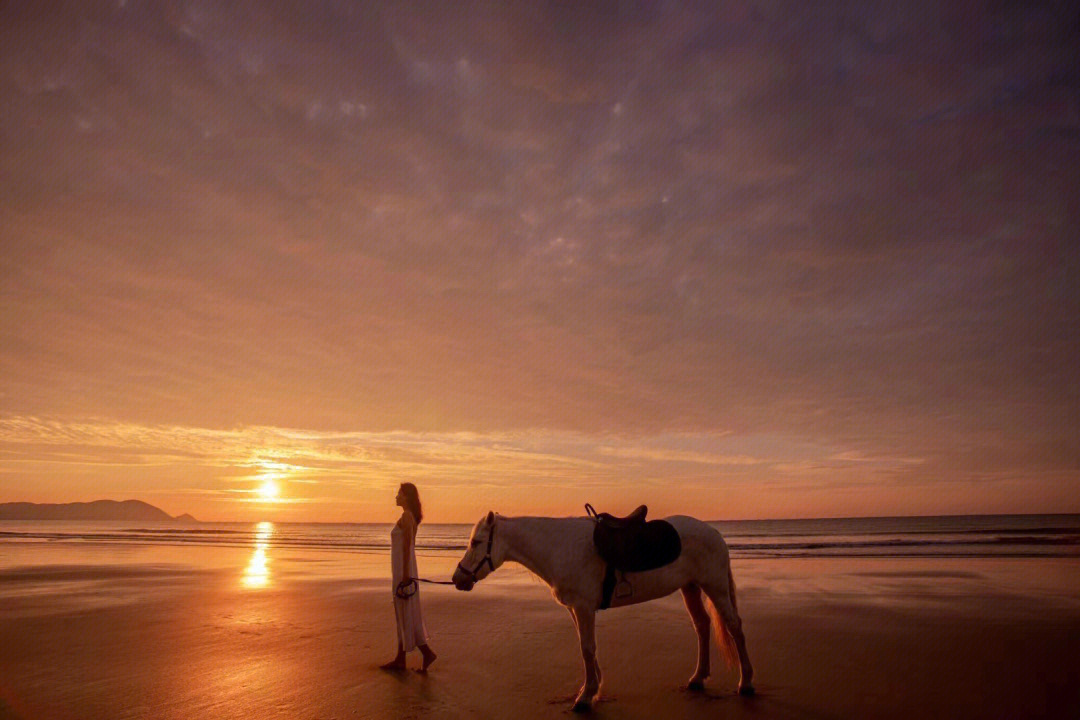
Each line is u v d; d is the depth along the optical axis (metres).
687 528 5.93
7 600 12.61
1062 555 21.98
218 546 36.50
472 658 7.38
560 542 5.86
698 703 5.49
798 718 5.03
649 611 10.90
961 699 5.54
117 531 77.94
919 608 10.79
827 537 47.47
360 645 8.16
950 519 132.50
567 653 7.66
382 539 52.06
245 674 6.57
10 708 5.41
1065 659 7.02
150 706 5.45
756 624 9.55
